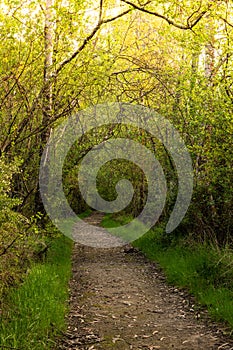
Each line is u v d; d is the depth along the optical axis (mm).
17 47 8898
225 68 9922
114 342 6355
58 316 6879
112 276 11172
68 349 6027
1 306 6406
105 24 10305
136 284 10219
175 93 12859
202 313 7625
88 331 6812
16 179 10562
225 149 9898
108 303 8516
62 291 8523
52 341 5953
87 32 10031
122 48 11336
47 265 10148
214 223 11062
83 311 7902
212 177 10375
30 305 6609
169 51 13133
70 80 9812
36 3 8961
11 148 9469
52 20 9109
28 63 9188
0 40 8555
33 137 10492
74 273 11531
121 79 12305
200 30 9797
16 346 5250
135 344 6281
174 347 6145
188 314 7695
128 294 9242
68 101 10242
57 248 13344
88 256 14750
